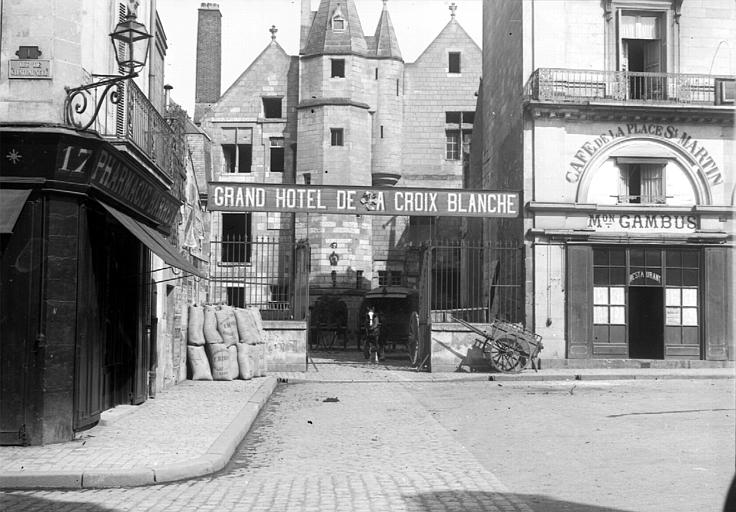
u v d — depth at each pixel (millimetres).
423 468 8414
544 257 22719
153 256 14047
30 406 9062
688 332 22859
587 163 23156
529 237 22781
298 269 22609
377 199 20766
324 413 13211
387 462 8766
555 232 22609
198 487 7387
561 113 22938
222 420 11008
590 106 22828
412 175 44156
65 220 9469
